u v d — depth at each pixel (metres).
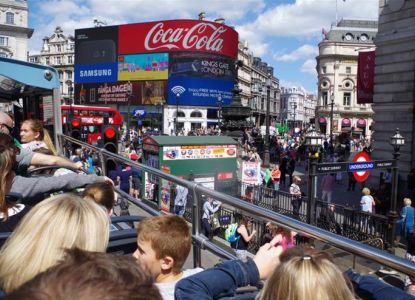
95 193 3.25
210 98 75.38
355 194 24.06
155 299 1.02
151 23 75.12
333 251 2.36
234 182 18.78
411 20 22.47
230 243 6.65
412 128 22.38
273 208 17.25
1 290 1.70
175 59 73.88
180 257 2.35
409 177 20.06
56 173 4.77
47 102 7.72
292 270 1.62
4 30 82.25
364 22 102.19
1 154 2.58
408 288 2.37
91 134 32.44
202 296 1.83
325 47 98.88
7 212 2.60
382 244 12.27
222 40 75.50
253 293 2.15
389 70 23.67
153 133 53.19
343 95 98.81
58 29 113.44
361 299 1.99
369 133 97.44
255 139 44.94
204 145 17.77
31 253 1.68
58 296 0.90
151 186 10.63
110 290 0.95
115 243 2.88
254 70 125.19
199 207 3.61
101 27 80.06
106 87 80.38
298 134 66.81
